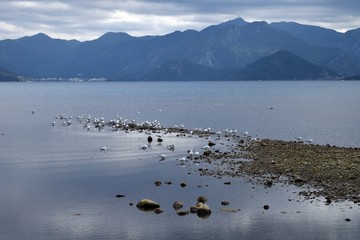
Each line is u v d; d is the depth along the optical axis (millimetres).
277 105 140250
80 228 26406
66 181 37062
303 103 149500
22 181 37062
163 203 30938
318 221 27281
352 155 44781
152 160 46000
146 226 26766
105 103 158250
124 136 66062
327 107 129375
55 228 26391
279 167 40500
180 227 26609
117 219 27906
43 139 63125
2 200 31594
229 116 102750
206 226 26750
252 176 37844
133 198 32156
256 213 28797
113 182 36688
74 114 110000
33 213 28891
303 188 33875
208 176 38219
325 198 31453
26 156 48938
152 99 184625
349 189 33188
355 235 25172
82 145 56938
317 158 43469
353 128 79188
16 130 74875
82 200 31672
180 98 191250
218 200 31453
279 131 76000
